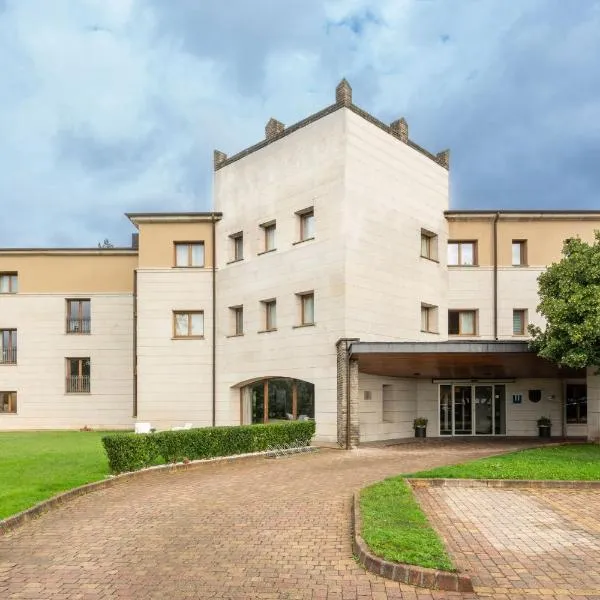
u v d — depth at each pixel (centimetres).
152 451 1426
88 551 765
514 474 1266
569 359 1594
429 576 631
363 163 2242
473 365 2119
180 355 2652
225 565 705
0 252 3005
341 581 647
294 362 2270
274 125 2517
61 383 2981
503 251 2653
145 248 2711
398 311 2331
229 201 2669
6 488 1113
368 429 2253
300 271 2292
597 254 1595
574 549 768
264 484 1262
